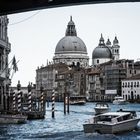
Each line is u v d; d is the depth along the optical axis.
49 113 94.06
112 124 41.81
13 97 68.50
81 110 113.31
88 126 42.66
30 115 67.19
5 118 54.34
